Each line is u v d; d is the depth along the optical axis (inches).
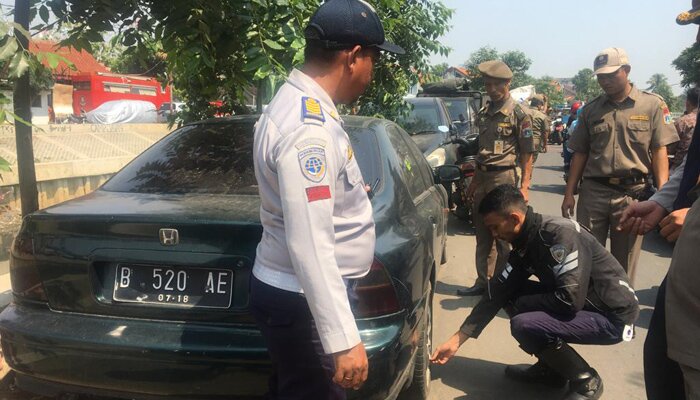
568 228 117.0
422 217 121.3
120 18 142.0
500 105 184.4
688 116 225.3
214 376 86.0
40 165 256.7
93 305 93.0
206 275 89.7
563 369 121.3
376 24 72.1
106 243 92.5
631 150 151.6
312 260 62.5
